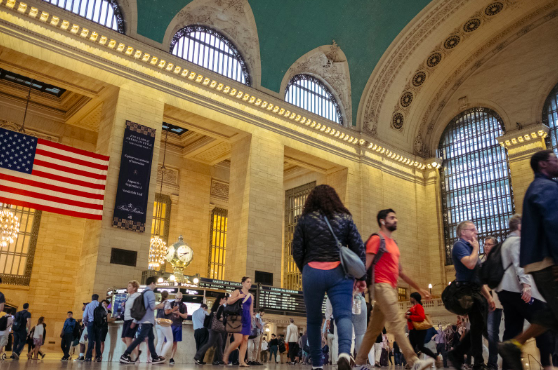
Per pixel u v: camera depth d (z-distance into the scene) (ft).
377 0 87.35
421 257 101.86
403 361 59.11
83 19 63.72
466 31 97.96
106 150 65.57
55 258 77.20
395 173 102.42
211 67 78.79
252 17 80.38
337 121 95.81
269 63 84.38
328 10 84.79
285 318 69.97
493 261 17.01
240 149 81.66
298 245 13.76
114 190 62.75
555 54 92.99
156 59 70.03
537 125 90.63
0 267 72.18
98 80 65.57
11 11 59.36
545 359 16.17
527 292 15.87
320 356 13.44
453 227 102.22
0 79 75.92
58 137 81.87
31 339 48.98
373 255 15.78
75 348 56.70
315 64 92.02
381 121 101.24
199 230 95.40
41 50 60.90
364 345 16.78
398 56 97.35
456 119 107.96
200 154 95.96
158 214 91.35
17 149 55.21
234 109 78.69
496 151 99.50
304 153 87.56
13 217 68.54
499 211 96.12
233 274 75.15
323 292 13.24
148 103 68.95
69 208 57.16
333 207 13.85
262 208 77.82
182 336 40.52
